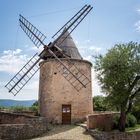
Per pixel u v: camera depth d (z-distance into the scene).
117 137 24.53
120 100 26.19
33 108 36.88
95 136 22.77
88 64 30.98
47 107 29.34
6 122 25.34
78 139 21.52
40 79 31.70
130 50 26.73
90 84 30.88
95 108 40.88
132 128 29.34
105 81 26.39
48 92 29.61
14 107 36.44
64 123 28.47
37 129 22.58
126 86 26.67
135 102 27.56
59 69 29.47
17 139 20.53
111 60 26.25
